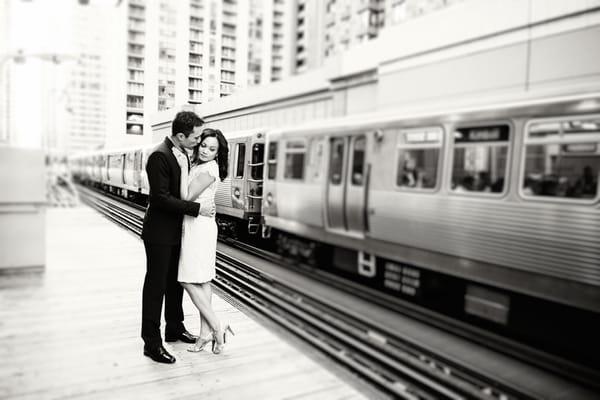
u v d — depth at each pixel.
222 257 4.64
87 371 2.64
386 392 2.75
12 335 3.12
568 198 3.58
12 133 10.07
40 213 4.89
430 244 4.62
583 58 3.47
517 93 3.81
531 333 4.16
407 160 4.73
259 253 4.96
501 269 4.05
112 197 9.97
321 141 5.35
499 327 4.33
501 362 3.49
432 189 4.55
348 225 5.43
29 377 2.54
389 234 4.99
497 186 4.05
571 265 3.57
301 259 5.17
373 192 5.09
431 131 4.45
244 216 5.52
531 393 3.00
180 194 2.85
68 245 6.21
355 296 4.52
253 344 3.14
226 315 3.69
